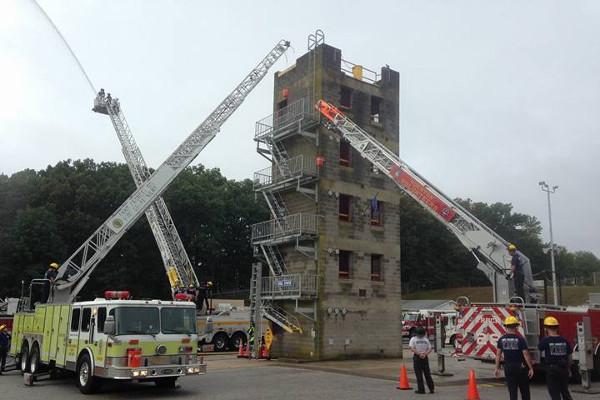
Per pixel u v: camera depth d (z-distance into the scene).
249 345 27.52
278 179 29.61
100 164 68.31
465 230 19.83
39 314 19.11
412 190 22.08
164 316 15.36
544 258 94.19
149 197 26.38
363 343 27.89
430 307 68.25
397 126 31.89
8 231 56.44
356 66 30.69
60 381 17.97
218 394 14.88
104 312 14.99
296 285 27.05
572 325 18.30
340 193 28.59
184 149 28.28
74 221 58.34
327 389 15.92
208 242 65.31
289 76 31.14
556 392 11.23
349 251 28.52
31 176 62.72
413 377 19.20
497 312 17.72
